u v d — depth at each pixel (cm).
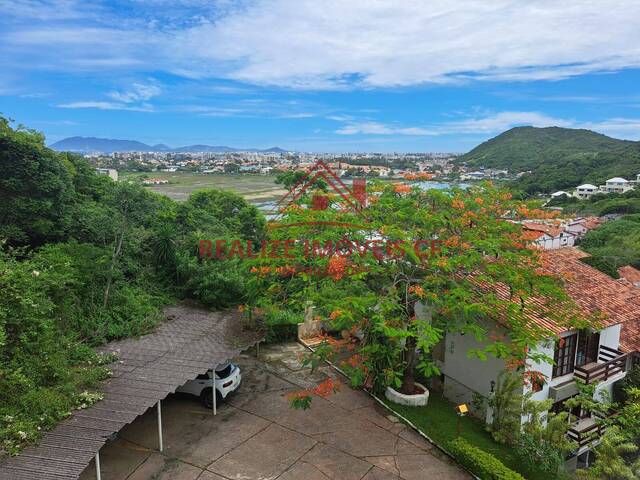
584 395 1248
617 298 1529
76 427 877
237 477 1008
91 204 1941
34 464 761
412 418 1327
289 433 1201
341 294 1250
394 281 1313
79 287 1408
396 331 1088
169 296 1711
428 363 1162
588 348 1452
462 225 1413
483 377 1409
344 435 1206
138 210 1630
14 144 1573
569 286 1529
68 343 1155
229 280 1644
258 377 1527
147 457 1066
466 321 1254
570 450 1177
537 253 1476
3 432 795
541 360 1278
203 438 1158
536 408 1186
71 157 2316
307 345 1784
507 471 1013
